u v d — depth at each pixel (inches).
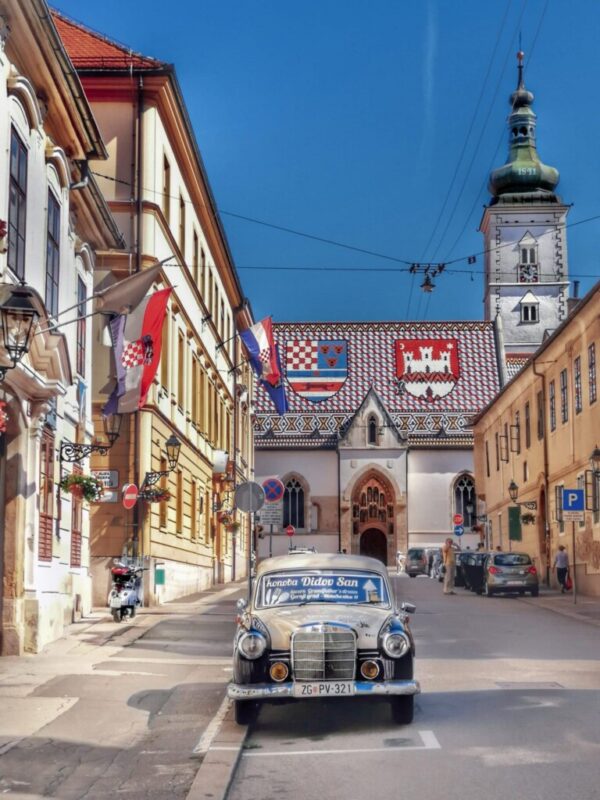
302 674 453.7
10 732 451.2
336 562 521.3
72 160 844.0
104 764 398.9
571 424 1603.1
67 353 704.4
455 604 1300.4
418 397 3422.7
